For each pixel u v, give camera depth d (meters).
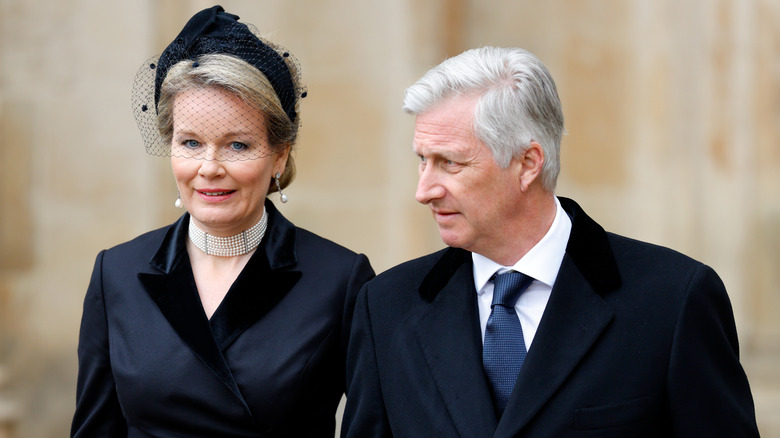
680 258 6.93
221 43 7.64
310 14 18.70
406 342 7.21
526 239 6.98
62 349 16.70
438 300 7.25
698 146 17.84
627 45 18.72
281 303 7.91
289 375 7.68
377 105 18.69
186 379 7.62
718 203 17.67
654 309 6.69
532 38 19.22
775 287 17.38
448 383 6.88
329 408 8.11
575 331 6.75
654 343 6.59
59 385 16.66
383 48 18.62
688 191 17.95
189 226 8.25
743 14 17.33
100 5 16.75
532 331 7.01
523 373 6.65
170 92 7.57
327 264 8.16
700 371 6.53
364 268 8.23
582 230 7.12
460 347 6.97
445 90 6.67
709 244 17.75
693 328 6.61
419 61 18.53
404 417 7.01
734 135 17.50
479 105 6.59
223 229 7.95
